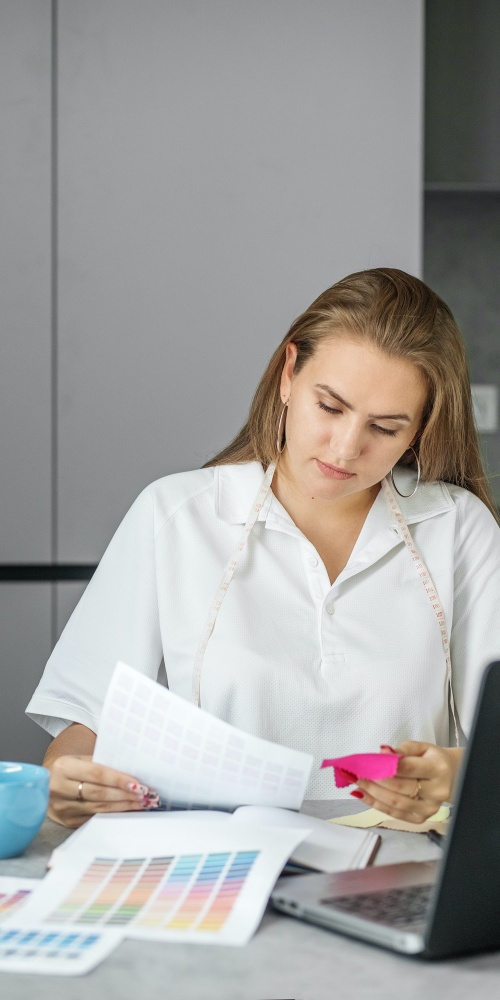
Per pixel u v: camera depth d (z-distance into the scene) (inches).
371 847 38.3
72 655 54.2
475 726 29.2
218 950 29.5
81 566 97.0
